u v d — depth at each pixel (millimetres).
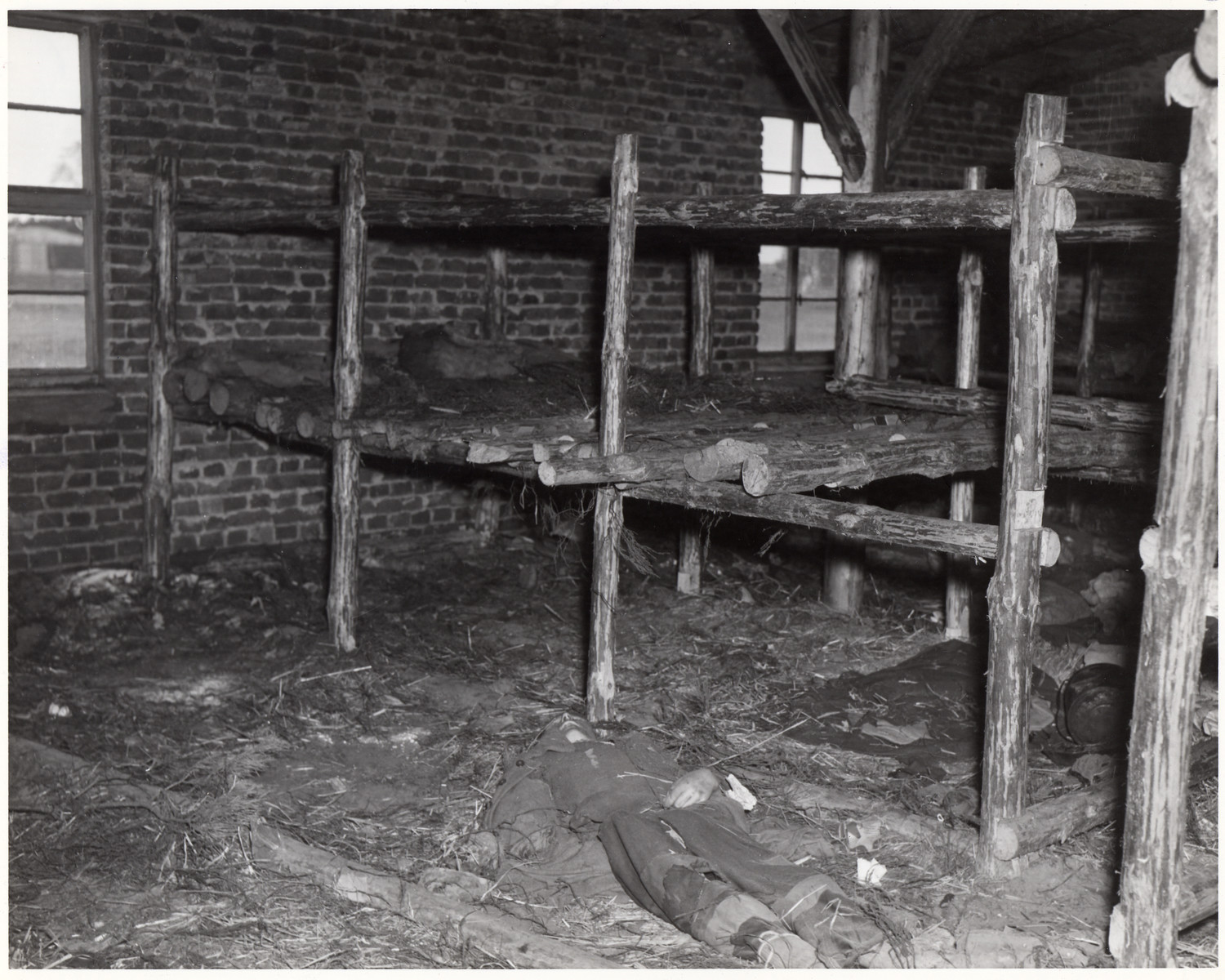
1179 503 2951
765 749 4969
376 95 7859
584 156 8859
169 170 6961
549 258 8812
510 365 7023
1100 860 3908
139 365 7188
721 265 9695
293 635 6570
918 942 3383
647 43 9023
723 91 9500
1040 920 3543
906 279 10641
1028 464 3650
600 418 4848
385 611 7027
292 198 7609
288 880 3916
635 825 3615
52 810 4414
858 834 4031
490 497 8539
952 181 10977
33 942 3527
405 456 6008
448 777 4816
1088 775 4492
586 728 4348
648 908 3537
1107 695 4793
